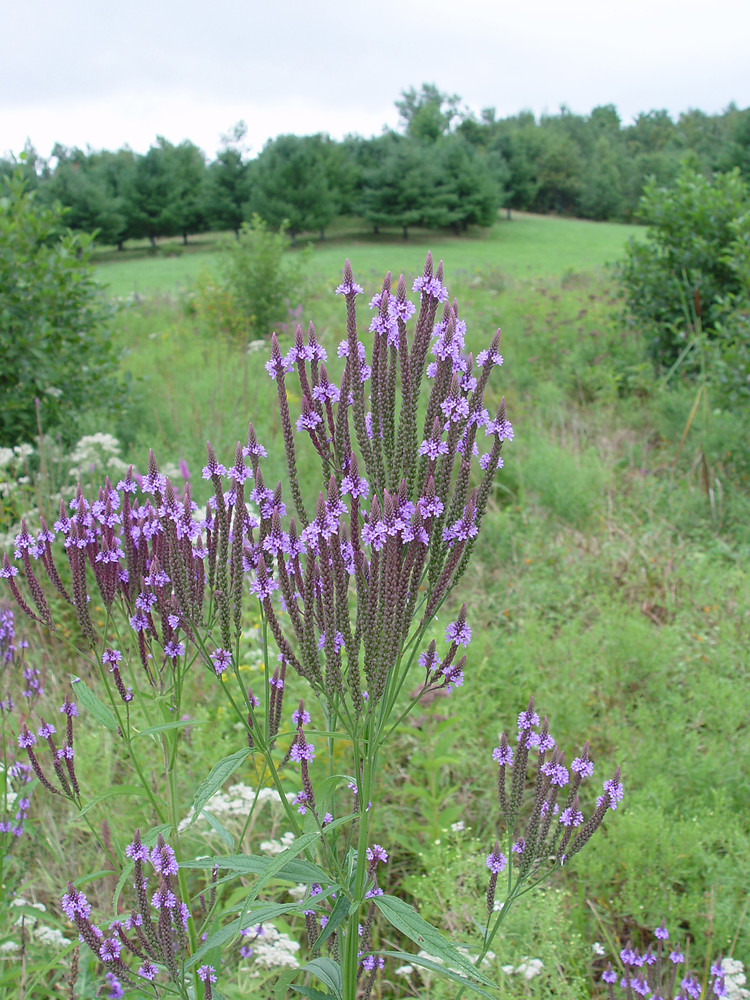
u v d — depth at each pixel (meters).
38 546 2.31
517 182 77.50
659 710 4.57
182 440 7.66
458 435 1.92
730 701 4.45
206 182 62.22
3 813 2.90
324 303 16.58
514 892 2.34
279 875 1.92
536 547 6.73
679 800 3.95
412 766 4.13
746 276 9.13
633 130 119.88
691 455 8.32
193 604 2.12
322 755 3.63
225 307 15.48
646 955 2.70
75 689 2.24
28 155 7.92
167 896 1.96
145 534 2.22
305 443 8.21
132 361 12.34
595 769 4.12
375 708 2.00
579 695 4.58
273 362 1.97
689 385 9.96
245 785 3.62
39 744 3.64
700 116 117.44
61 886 3.20
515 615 5.88
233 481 2.01
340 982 2.03
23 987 2.49
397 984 3.06
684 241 10.72
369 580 1.89
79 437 7.78
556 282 21.91
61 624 4.91
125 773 3.95
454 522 1.95
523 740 2.27
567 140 83.38
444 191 60.34
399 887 3.55
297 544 1.99
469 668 4.84
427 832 3.65
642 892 3.33
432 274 1.89
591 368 10.62
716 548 6.87
